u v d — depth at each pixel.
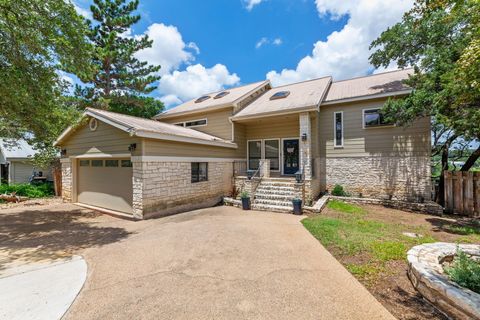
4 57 5.80
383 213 7.94
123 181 8.14
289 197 9.02
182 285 3.18
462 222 6.72
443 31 7.05
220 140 11.16
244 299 2.84
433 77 6.56
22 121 7.18
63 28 5.95
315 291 3.02
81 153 9.45
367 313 2.58
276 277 3.41
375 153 10.34
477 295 2.40
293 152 12.17
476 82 3.72
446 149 9.38
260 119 11.59
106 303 2.76
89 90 15.10
